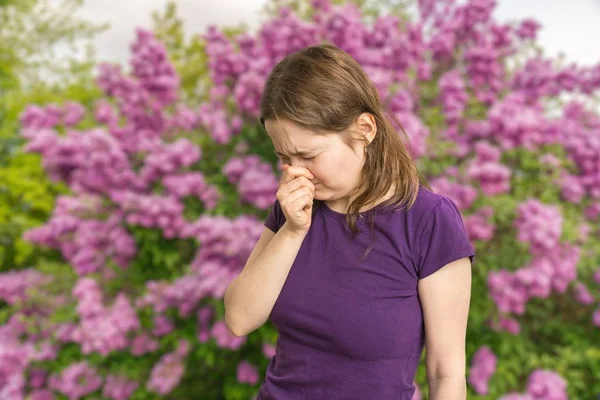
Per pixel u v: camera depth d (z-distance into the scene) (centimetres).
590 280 406
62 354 424
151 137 417
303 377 127
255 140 402
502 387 352
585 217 415
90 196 416
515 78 450
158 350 401
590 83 441
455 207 127
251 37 407
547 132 377
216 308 357
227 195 387
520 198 385
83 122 496
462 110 422
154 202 370
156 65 414
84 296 385
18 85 731
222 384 407
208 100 468
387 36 409
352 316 122
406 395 125
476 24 458
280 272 126
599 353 362
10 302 461
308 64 118
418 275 123
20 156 569
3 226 525
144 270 412
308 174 122
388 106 360
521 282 340
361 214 125
